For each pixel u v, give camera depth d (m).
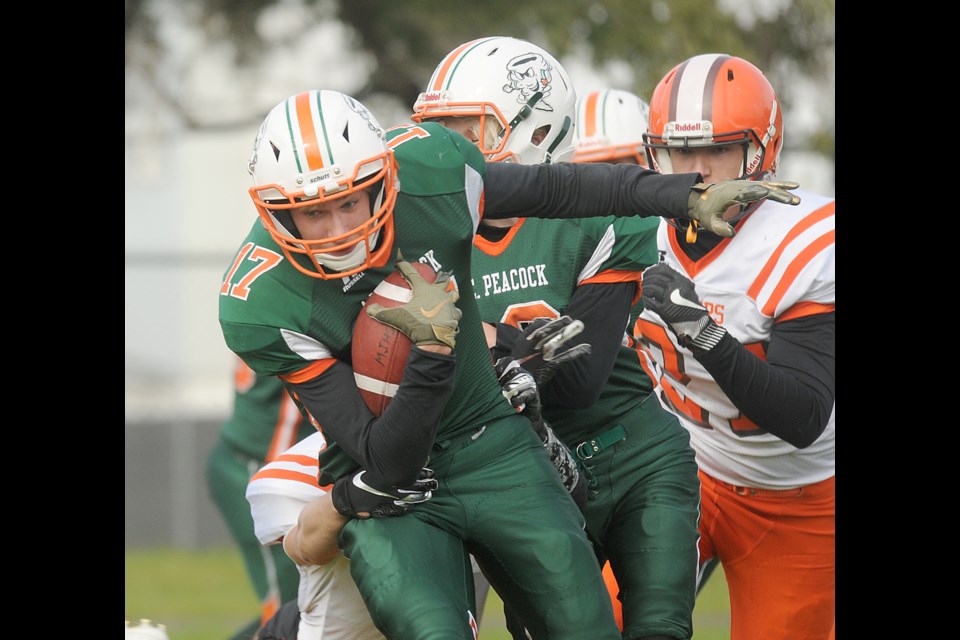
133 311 61.66
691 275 15.66
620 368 14.36
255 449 21.05
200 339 62.03
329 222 11.37
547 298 13.59
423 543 12.09
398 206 11.84
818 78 44.06
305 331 11.76
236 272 11.90
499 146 14.45
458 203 12.05
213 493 21.61
